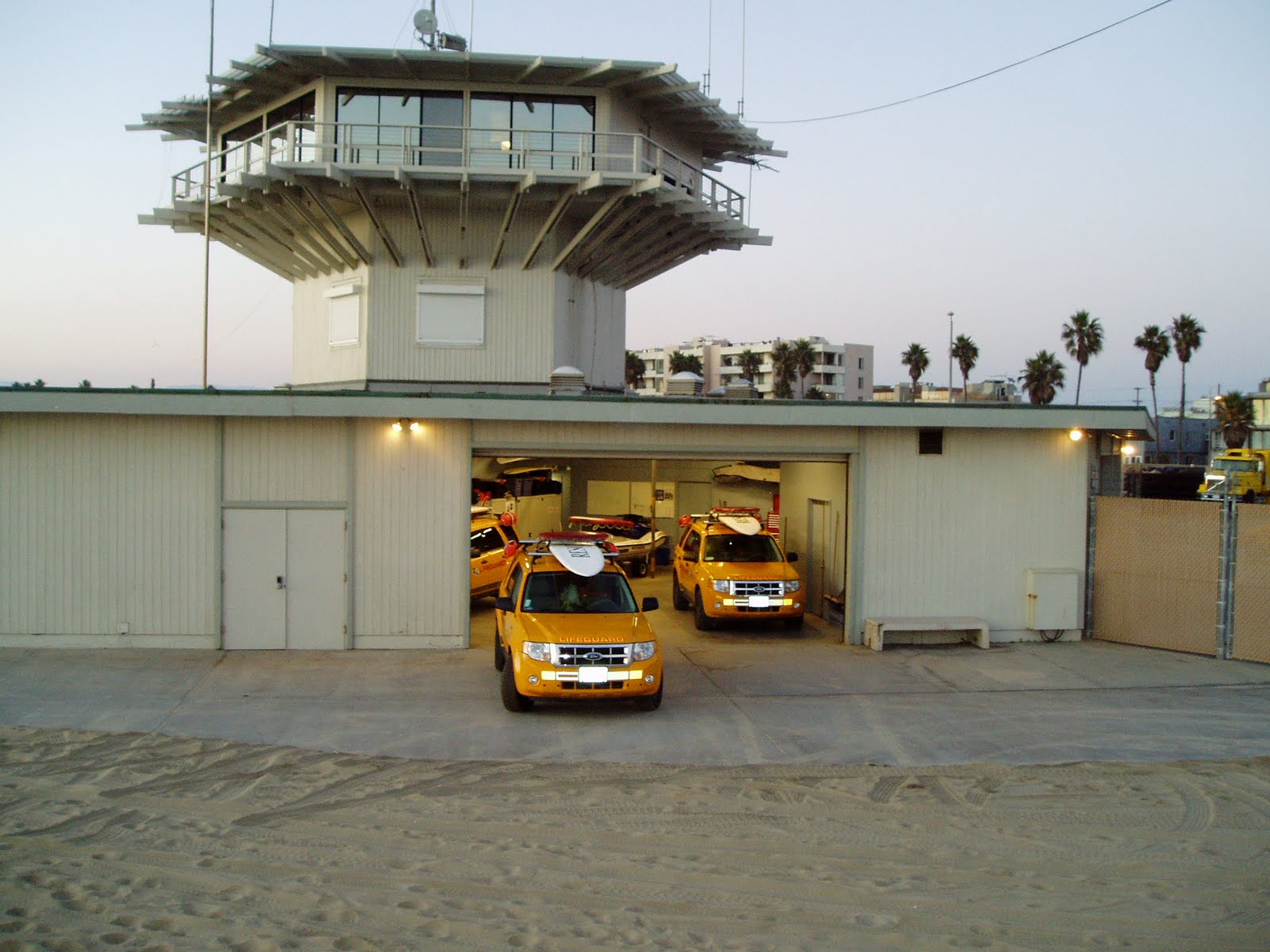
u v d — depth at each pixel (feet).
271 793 27.89
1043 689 42.22
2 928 19.11
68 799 26.91
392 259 65.72
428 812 26.55
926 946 19.22
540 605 39.73
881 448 51.24
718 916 20.43
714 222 70.08
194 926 19.47
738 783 29.66
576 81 63.21
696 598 56.75
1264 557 46.16
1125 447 55.77
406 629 48.55
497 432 49.08
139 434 47.11
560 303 67.56
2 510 46.55
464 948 18.80
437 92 63.77
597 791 28.66
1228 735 35.40
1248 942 19.63
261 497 47.75
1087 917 20.65
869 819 26.66
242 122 71.56
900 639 51.26
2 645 46.62
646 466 87.15
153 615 47.26
